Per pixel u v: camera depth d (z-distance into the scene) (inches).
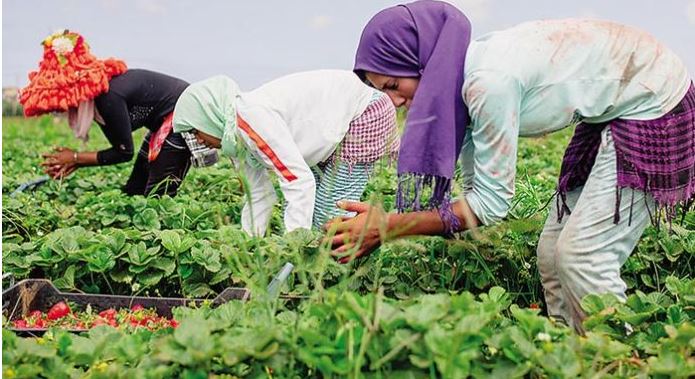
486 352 132.3
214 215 256.4
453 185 160.1
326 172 217.5
